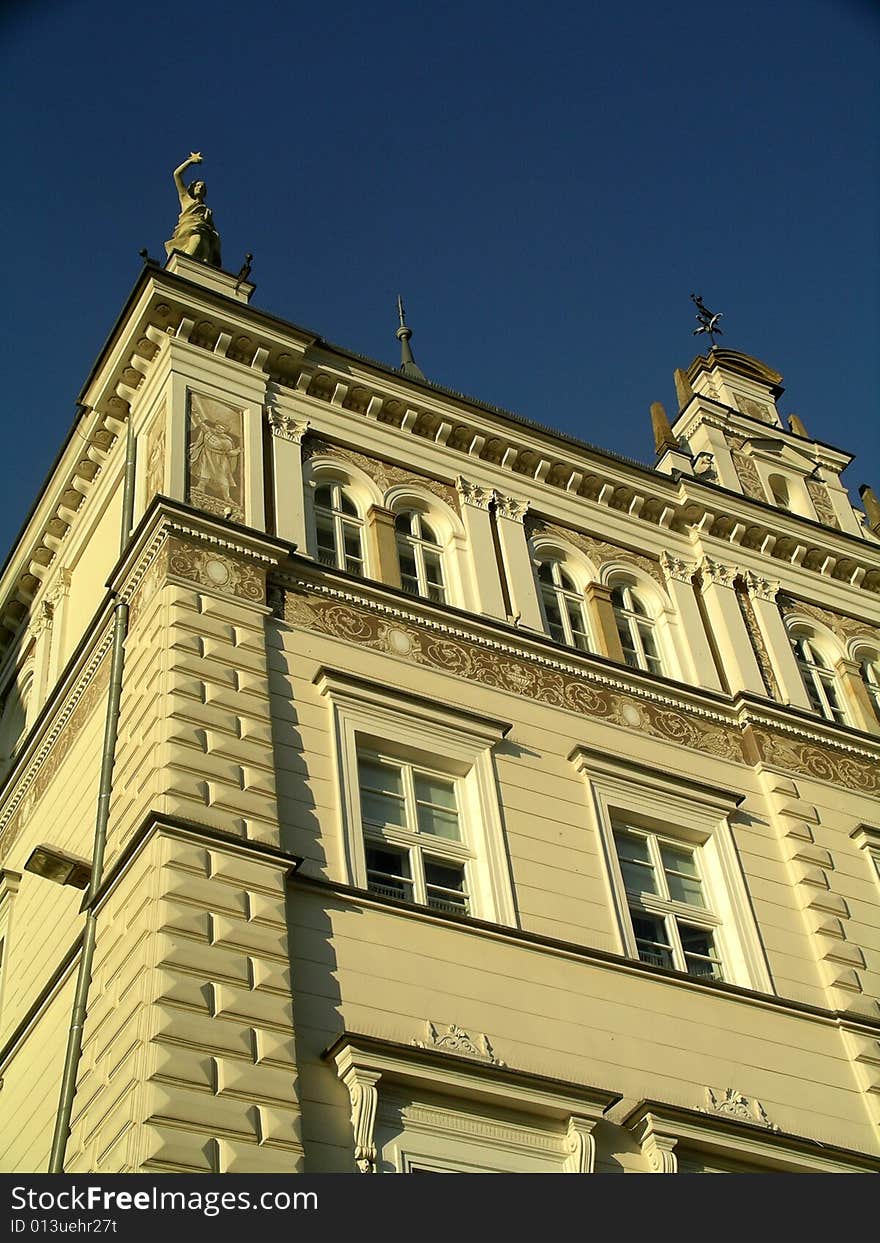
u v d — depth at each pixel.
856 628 31.70
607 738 25.69
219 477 25.02
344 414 27.84
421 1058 19.08
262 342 27.05
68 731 25.06
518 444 29.14
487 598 26.69
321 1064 18.81
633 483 30.23
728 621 29.36
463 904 22.25
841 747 28.22
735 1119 21.20
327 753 22.33
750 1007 22.91
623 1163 19.95
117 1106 17.58
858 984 24.23
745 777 26.78
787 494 34.47
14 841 26.53
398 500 27.39
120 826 21.09
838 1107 22.50
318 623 24.09
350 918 20.45
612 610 28.31
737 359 37.09
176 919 18.75
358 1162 18.00
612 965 22.08
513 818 23.39
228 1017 18.28
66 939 22.47
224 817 20.34
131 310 26.64
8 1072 22.05
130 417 27.12
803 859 25.70
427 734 23.50
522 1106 19.55
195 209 29.70
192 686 21.64
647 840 24.80
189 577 23.05
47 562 29.77
